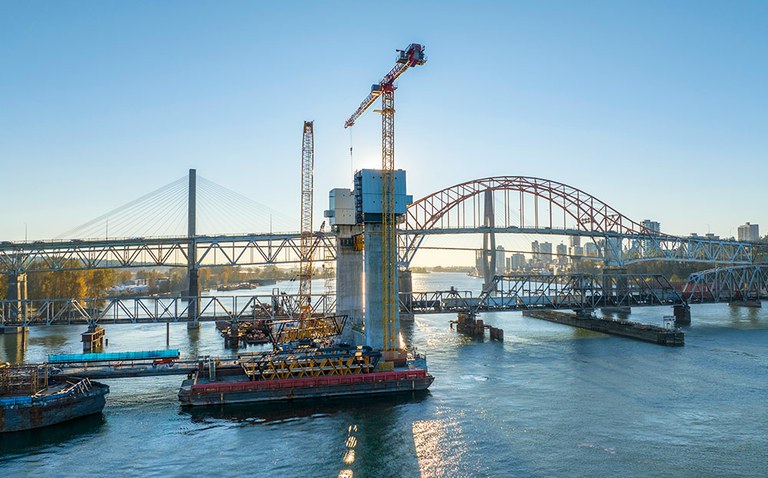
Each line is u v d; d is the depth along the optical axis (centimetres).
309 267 14588
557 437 6194
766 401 7569
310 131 14212
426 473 5269
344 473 5278
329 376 7850
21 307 14825
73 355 8112
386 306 8975
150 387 8450
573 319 16838
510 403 7531
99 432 6397
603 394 7988
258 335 13588
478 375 9319
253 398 7525
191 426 6606
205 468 5403
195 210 17962
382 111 9375
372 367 8200
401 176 9256
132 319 12594
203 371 7988
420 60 9075
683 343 12575
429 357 11106
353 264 11512
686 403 7494
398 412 7138
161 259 15750
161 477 5209
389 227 9138
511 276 16025
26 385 6731
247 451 5825
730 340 13238
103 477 5209
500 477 5162
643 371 9581
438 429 6469
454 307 15412
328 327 12631
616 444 5966
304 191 14362
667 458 5581
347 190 11469
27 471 5347
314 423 6706
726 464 5431
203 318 12775
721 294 19138
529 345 12712
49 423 6525
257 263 16225
